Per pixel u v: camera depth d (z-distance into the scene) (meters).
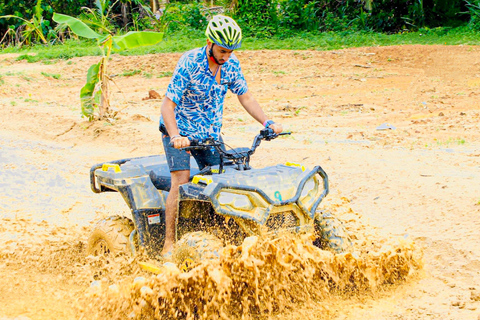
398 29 28.88
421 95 16.17
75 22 12.77
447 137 10.58
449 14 27.69
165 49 24.89
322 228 4.31
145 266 4.36
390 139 10.59
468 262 4.70
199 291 3.66
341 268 4.05
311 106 15.48
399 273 4.39
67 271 5.06
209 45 4.25
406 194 6.78
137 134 11.89
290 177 4.12
